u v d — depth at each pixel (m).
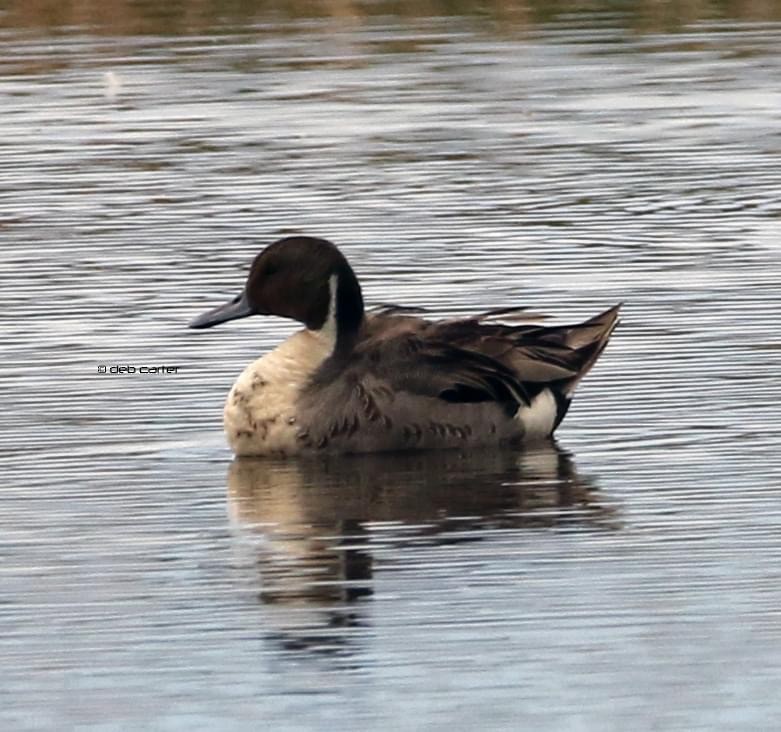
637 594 12.53
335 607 12.45
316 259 15.70
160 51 30.50
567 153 24.86
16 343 17.86
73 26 31.91
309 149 25.23
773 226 21.33
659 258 20.20
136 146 25.45
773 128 25.92
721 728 10.87
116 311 18.75
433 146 25.31
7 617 12.44
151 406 16.38
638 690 11.27
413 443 15.62
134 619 12.36
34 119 26.89
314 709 11.15
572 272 19.77
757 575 12.74
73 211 22.45
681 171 23.83
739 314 18.31
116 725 11.02
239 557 13.28
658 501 14.16
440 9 33.12
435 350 15.77
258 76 29.06
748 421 15.74
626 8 33.12
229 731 10.91
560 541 13.45
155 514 14.15
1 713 11.20
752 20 32.25
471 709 11.10
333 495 14.55
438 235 21.20
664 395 16.42
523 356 15.91
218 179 23.78
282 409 15.46
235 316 15.86
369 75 29.16
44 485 14.73
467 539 13.55
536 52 30.44
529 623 12.15
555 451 15.52
